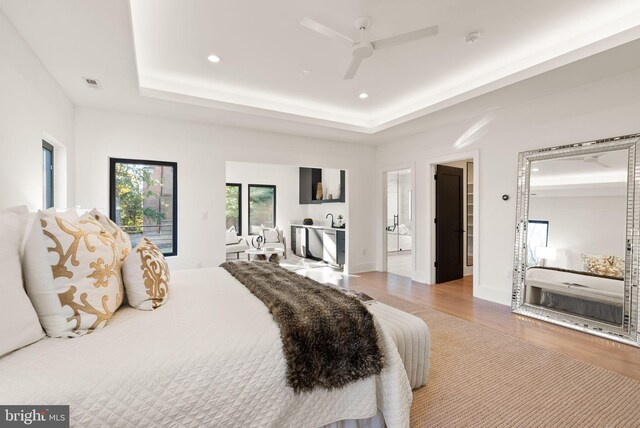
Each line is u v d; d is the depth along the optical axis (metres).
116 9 1.84
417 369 1.96
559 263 3.23
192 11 2.25
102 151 3.69
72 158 3.46
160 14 2.28
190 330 1.33
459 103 3.57
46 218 1.27
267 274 2.35
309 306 1.54
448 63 3.12
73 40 2.17
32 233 1.23
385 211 5.86
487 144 3.94
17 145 2.03
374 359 1.43
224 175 4.45
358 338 1.44
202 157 4.29
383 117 4.92
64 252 1.26
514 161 3.66
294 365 1.26
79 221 1.55
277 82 3.57
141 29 2.48
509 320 3.26
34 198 2.32
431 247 4.87
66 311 1.23
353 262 5.77
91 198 3.63
